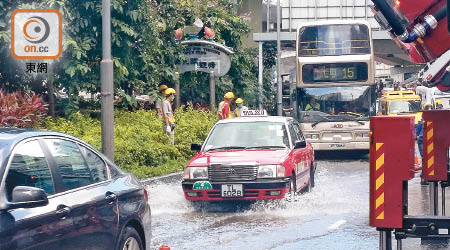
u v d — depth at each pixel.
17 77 33.59
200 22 44.22
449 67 11.77
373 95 42.03
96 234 10.29
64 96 36.25
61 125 30.78
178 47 42.47
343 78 42.03
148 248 12.29
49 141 10.25
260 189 20.56
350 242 15.95
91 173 10.95
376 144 11.09
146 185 26.47
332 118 42.22
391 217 11.06
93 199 10.40
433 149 16.14
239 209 21.23
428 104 45.06
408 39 11.31
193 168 21.03
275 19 79.12
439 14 11.17
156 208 21.64
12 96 26.12
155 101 38.28
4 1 31.02
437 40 11.38
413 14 11.20
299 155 22.77
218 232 17.53
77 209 9.91
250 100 58.41
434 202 16.33
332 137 42.25
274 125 23.11
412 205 21.11
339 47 42.12
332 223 18.48
